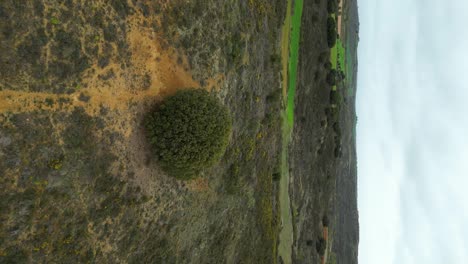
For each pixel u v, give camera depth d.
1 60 22.75
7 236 22.94
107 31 28.38
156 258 32.41
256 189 44.66
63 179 25.69
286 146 52.69
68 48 25.92
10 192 23.08
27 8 23.84
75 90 26.44
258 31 44.72
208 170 37.19
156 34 31.94
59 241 25.59
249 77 42.91
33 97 24.30
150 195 31.52
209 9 37.00
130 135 29.86
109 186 28.47
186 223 35.16
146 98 31.03
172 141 29.83
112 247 29.02
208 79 36.62
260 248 45.34
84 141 26.89
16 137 23.41
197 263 36.50
